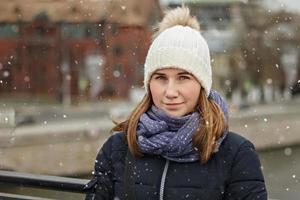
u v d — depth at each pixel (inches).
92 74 1847.9
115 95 1823.3
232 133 82.3
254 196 78.4
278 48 1841.8
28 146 984.9
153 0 1875.0
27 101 1781.5
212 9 1955.0
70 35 1899.6
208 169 79.1
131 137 81.4
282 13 1854.1
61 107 1656.0
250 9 1887.3
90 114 1453.0
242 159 79.4
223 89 1823.3
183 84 80.7
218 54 1845.5
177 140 78.2
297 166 1182.3
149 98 83.8
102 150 87.3
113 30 1881.2
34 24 1915.6
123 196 83.0
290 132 1390.3
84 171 1046.4
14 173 105.4
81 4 1924.2
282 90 1803.6
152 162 80.9
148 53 83.4
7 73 1871.3
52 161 1007.6
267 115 1440.7
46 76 1863.9
